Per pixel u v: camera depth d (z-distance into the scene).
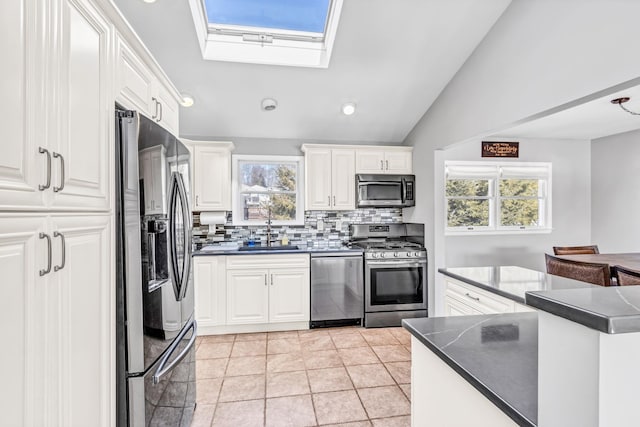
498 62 2.49
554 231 4.30
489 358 0.94
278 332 3.40
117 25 1.30
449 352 0.98
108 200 1.24
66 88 0.99
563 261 2.31
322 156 3.76
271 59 2.83
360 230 4.03
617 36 1.65
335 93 3.26
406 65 2.93
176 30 2.47
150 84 1.65
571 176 4.32
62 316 0.97
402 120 3.74
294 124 3.71
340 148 3.79
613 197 4.08
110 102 1.25
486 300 1.80
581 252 3.40
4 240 0.76
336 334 3.34
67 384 0.99
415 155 3.86
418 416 1.17
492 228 4.25
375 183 3.77
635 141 3.86
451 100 3.12
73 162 1.02
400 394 2.23
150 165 1.40
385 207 3.94
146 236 1.36
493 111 2.55
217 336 3.29
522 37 2.25
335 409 2.07
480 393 0.84
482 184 4.25
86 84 1.10
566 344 0.58
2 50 0.75
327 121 3.70
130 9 2.28
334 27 2.59
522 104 2.26
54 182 0.93
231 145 3.58
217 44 2.77
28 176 0.83
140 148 1.32
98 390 1.17
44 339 0.89
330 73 2.99
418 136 3.78
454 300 2.13
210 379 2.44
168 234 1.58
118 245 1.30
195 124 3.63
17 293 0.80
